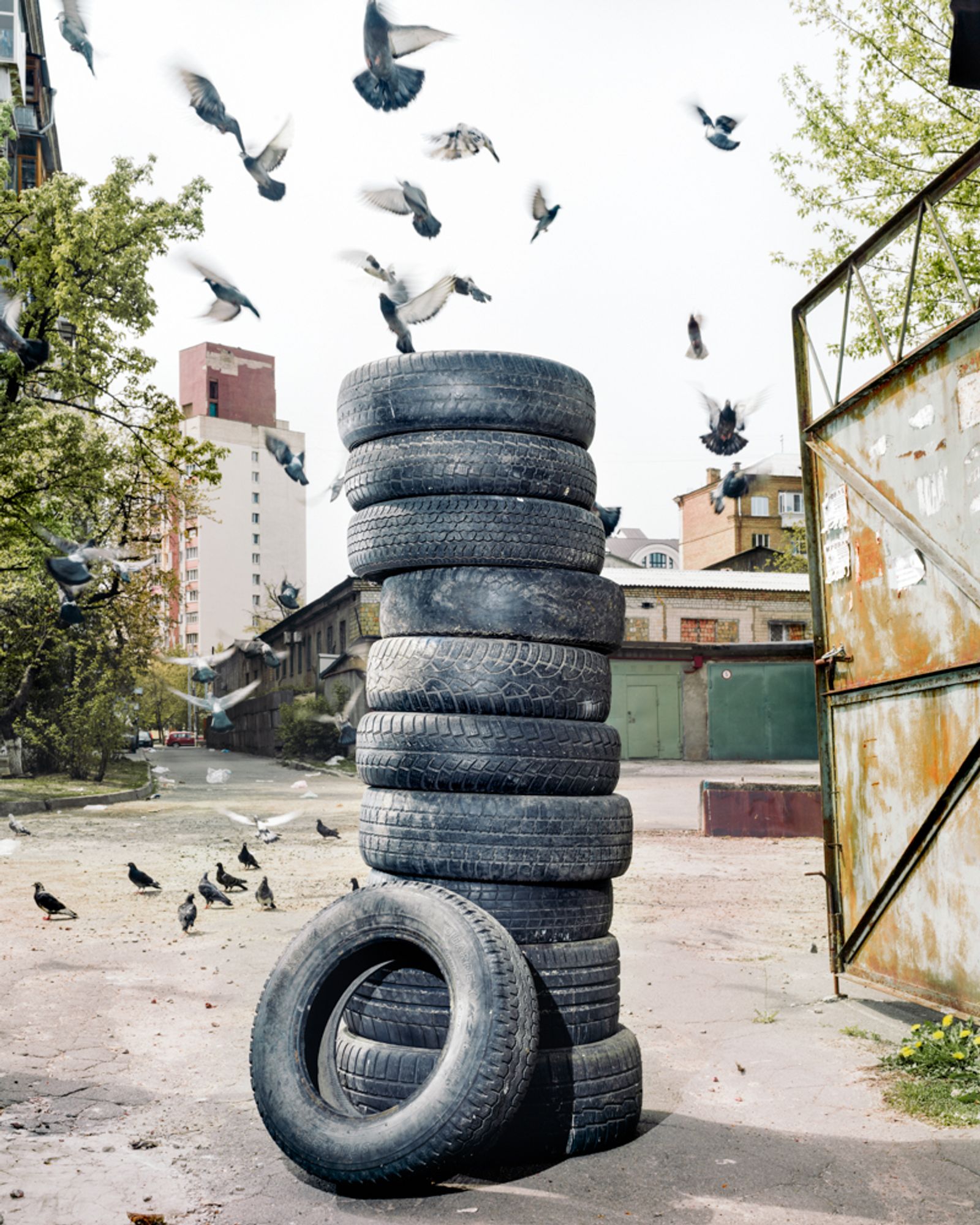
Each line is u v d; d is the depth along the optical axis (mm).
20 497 22984
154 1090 5160
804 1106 4988
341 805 23078
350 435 5223
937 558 5969
